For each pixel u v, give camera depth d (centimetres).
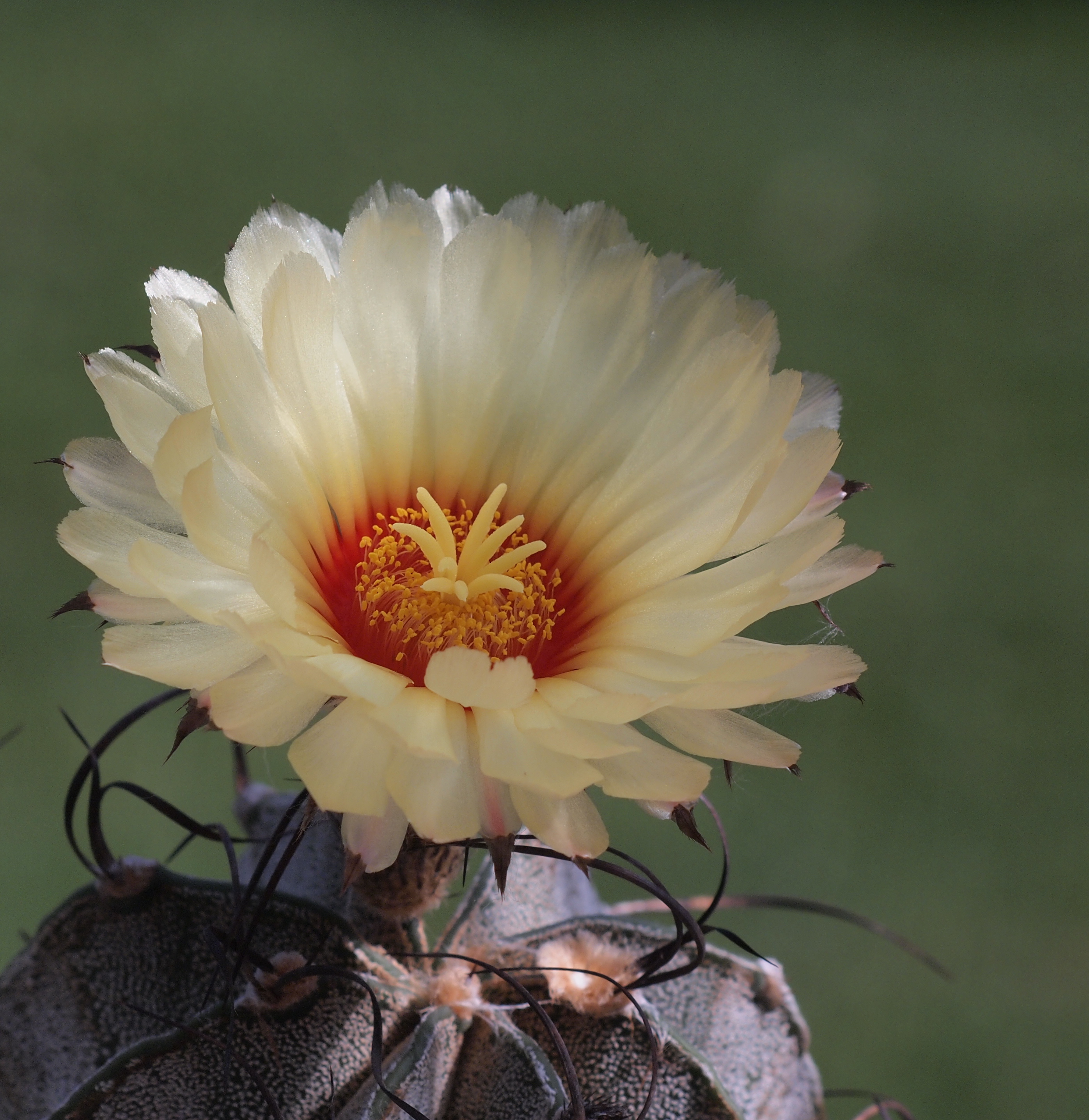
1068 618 90
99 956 40
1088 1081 66
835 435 39
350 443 40
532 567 41
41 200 120
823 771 80
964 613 91
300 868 41
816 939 72
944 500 101
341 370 40
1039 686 86
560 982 40
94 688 78
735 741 38
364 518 41
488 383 41
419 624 41
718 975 41
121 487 39
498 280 40
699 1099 40
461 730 38
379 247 40
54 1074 40
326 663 38
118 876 40
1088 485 103
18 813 71
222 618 37
